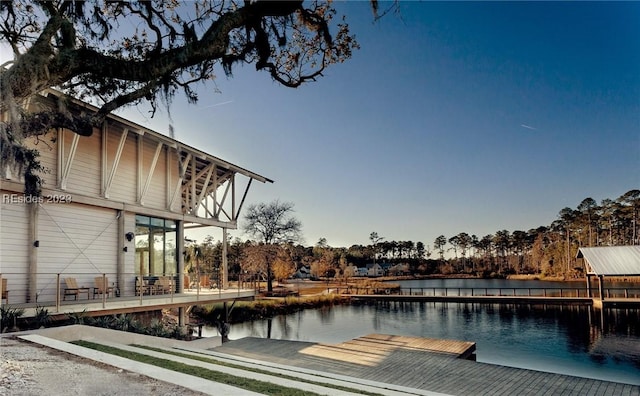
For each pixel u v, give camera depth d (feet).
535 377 27.30
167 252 51.49
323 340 56.90
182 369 18.78
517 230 299.79
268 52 20.52
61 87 19.86
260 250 120.78
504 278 258.78
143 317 45.55
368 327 68.08
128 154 46.42
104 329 27.71
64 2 17.88
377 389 19.17
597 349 49.06
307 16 20.99
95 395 12.14
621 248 92.68
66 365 16.17
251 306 86.17
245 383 16.34
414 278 270.67
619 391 24.34
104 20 19.90
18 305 32.50
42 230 36.88
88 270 40.73
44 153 36.99
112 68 17.16
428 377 27.20
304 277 231.09
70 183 39.29
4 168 17.04
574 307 89.45
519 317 77.46
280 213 124.47
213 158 56.29
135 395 12.25
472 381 26.27
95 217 42.01
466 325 68.69
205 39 17.39
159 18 20.33
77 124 19.34
